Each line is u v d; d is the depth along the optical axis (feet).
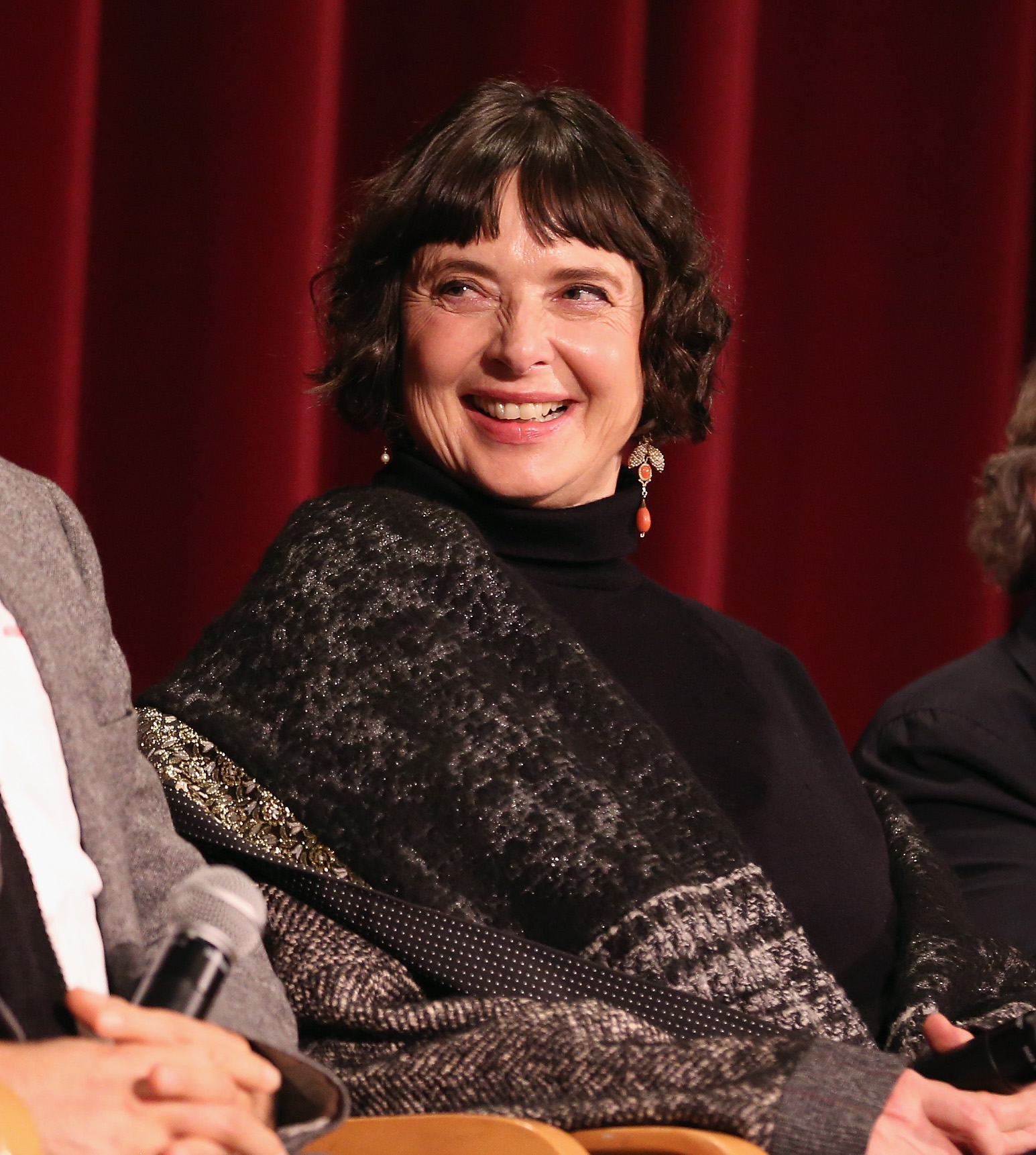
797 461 27.53
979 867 19.21
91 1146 8.57
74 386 21.94
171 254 23.04
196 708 14.12
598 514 16.28
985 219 27.58
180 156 23.03
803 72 27.63
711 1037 12.61
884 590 27.55
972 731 19.93
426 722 13.80
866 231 27.68
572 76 24.80
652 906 13.21
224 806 13.67
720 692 16.12
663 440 17.48
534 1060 12.05
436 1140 10.96
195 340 22.99
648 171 16.53
